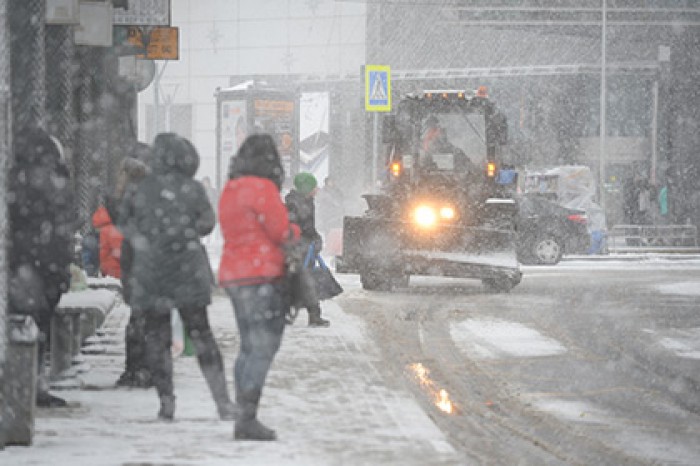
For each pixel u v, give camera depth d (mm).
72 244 25891
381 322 46281
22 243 25094
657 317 49812
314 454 21469
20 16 29641
